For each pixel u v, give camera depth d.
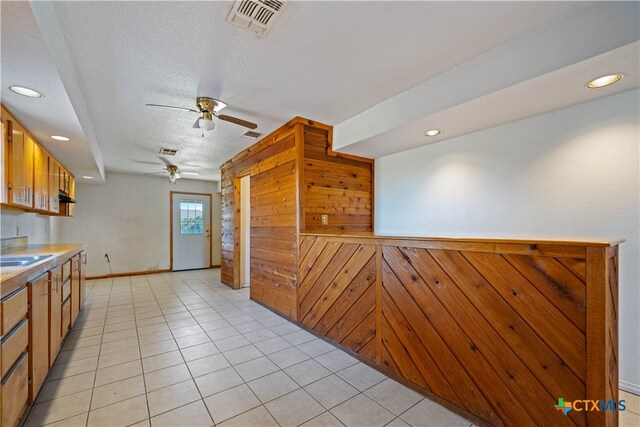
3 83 1.85
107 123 3.26
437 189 3.18
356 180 3.78
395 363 2.17
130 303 4.20
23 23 1.31
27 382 1.72
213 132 3.64
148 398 1.93
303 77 2.35
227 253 5.40
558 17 1.70
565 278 1.40
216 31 1.77
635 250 1.95
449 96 2.27
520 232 2.51
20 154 2.53
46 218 4.64
